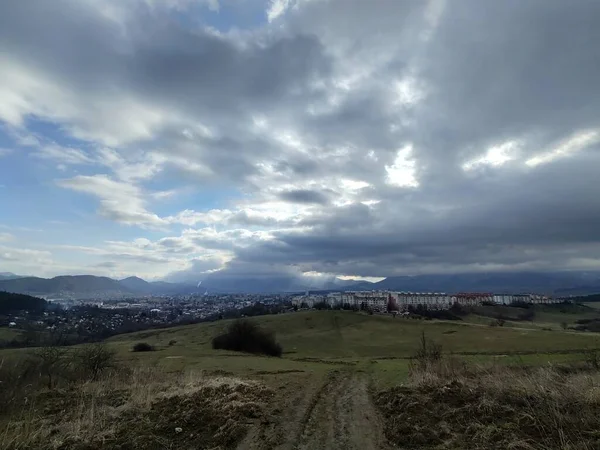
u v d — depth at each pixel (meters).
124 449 9.59
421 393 13.70
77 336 68.75
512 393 11.78
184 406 12.93
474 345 67.12
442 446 9.03
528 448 8.23
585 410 9.60
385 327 99.56
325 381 21.06
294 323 107.00
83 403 13.74
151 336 91.69
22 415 12.96
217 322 108.81
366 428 11.15
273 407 13.64
